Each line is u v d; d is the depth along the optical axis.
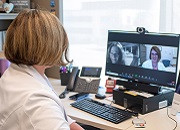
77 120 1.76
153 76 1.96
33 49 0.94
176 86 1.84
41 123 0.85
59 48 1.00
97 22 2.63
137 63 2.04
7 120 0.91
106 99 2.13
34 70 0.99
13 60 0.98
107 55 2.23
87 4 2.66
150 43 1.95
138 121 1.68
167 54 1.88
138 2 2.36
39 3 2.92
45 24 0.97
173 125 1.63
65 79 2.59
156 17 2.28
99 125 1.67
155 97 1.88
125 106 1.94
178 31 2.18
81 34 2.77
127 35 2.08
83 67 2.43
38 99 0.89
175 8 2.16
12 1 2.83
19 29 0.95
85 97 2.19
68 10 2.81
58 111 0.90
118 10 2.48
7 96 0.93
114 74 2.20
